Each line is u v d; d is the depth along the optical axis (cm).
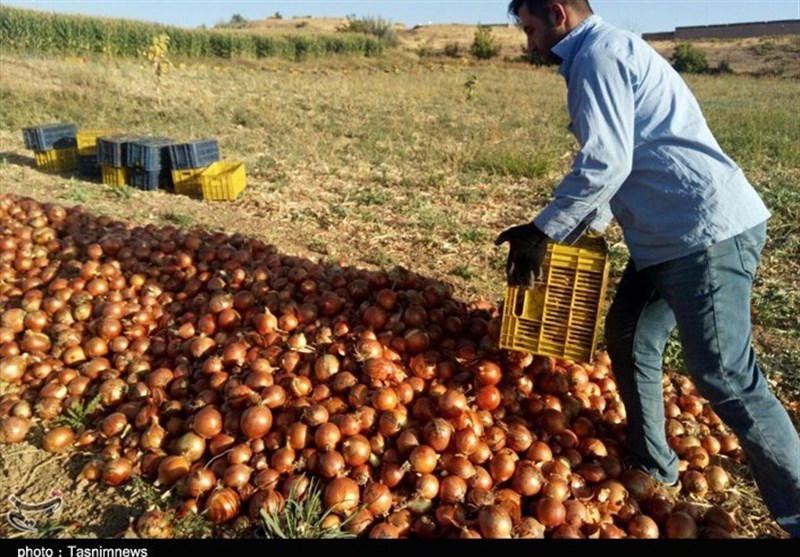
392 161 1111
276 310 391
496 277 588
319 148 1193
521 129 1551
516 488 280
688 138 249
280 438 297
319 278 421
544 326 305
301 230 706
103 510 284
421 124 1580
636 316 290
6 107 1388
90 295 434
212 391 329
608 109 239
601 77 242
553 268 297
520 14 273
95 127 1315
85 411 337
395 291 397
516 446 299
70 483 301
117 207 766
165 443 311
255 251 509
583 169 241
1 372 366
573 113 254
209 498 275
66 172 973
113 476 294
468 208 834
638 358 292
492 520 255
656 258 261
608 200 254
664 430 314
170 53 3253
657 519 284
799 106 2208
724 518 287
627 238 273
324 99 2016
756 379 259
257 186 895
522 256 271
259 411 298
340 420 295
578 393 343
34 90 1584
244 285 424
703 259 248
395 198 860
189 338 386
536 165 1033
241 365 346
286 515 263
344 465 283
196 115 1522
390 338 353
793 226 766
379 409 303
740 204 245
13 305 436
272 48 3897
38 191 816
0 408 344
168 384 345
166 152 873
